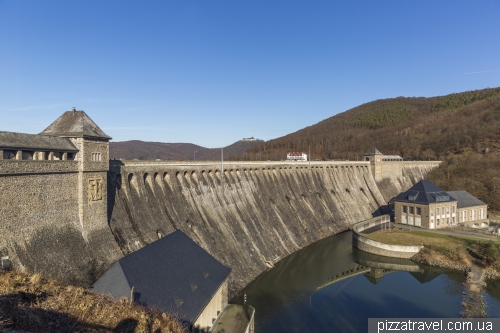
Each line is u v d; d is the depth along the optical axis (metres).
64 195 42.53
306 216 101.75
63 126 45.91
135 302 28.16
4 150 35.25
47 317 22.64
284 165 109.69
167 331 26.00
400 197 104.88
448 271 71.38
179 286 34.59
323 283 66.25
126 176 60.47
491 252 71.19
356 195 131.00
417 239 85.94
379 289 63.34
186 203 71.12
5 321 20.39
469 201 105.19
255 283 65.81
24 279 26.47
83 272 41.31
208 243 66.88
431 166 166.88
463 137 179.00
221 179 84.62
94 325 23.67
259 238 80.19
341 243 94.25
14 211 35.62
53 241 39.91
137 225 57.16
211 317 38.19
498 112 193.75
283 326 50.03
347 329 49.16
